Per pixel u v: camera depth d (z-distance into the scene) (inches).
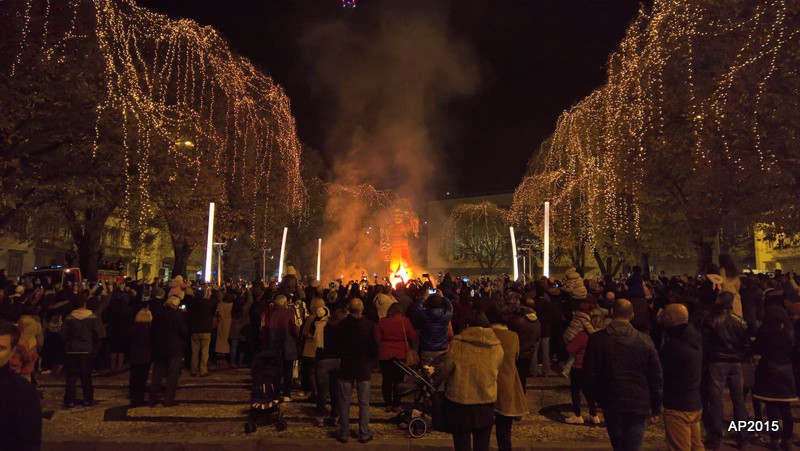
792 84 667.4
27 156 751.7
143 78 1038.4
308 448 295.1
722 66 738.2
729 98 702.5
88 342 395.5
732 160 721.0
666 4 846.5
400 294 527.5
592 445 292.2
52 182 772.0
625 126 979.9
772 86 678.5
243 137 1408.7
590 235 1472.7
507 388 244.5
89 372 395.5
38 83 695.7
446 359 224.5
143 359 399.2
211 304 538.0
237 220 1418.6
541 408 383.9
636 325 460.8
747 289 425.1
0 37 682.8
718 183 761.0
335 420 339.9
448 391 221.5
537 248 1750.7
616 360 209.0
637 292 470.3
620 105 1016.2
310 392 436.1
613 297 460.1
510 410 241.6
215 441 299.4
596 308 365.7
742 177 722.2
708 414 292.8
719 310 297.0
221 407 388.5
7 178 703.7
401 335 380.5
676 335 237.0
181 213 1136.2
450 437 312.2
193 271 2773.1
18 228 1006.4
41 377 515.8
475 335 223.8
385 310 448.1
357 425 340.5
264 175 1498.5
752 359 300.5
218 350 574.2
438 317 355.6
